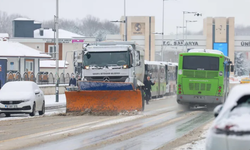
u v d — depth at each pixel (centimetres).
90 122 2972
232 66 5031
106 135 2297
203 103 4281
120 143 2019
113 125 2786
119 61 3828
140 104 3559
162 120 3191
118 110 3569
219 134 1035
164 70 7081
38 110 3828
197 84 4253
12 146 1908
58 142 2038
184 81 4281
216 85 4222
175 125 2844
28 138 2169
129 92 3525
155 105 5156
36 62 9462
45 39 14975
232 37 13775
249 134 1003
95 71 3856
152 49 13862
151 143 2025
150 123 2936
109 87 3584
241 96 1077
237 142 1005
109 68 3828
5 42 9269
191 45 13775
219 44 13700
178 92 4309
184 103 4350
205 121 3142
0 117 3597
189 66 4278
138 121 3061
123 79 3816
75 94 3609
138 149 1848
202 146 1912
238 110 1067
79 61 3994
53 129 2559
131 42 4006
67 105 3641
